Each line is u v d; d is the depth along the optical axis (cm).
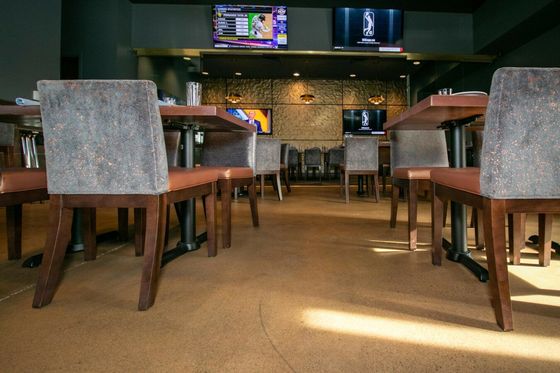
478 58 659
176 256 173
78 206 119
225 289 130
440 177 146
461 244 169
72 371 79
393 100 961
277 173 457
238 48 635
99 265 162
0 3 328
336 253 183
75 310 112
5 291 131
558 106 95
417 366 80
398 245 201
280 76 920
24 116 144
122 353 86
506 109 96
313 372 78
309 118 956
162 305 115
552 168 97
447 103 133
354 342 91
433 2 629
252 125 247
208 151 260
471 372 78
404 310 111
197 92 192
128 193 116
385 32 643
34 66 366
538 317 105
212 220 176
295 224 272
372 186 567
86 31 574
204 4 641
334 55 658
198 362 82
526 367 80
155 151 114
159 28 641
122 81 111
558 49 529
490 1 606
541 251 160
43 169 154
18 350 88
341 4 638
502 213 101
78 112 114
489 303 116
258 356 84
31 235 229
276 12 635
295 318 105
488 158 100
